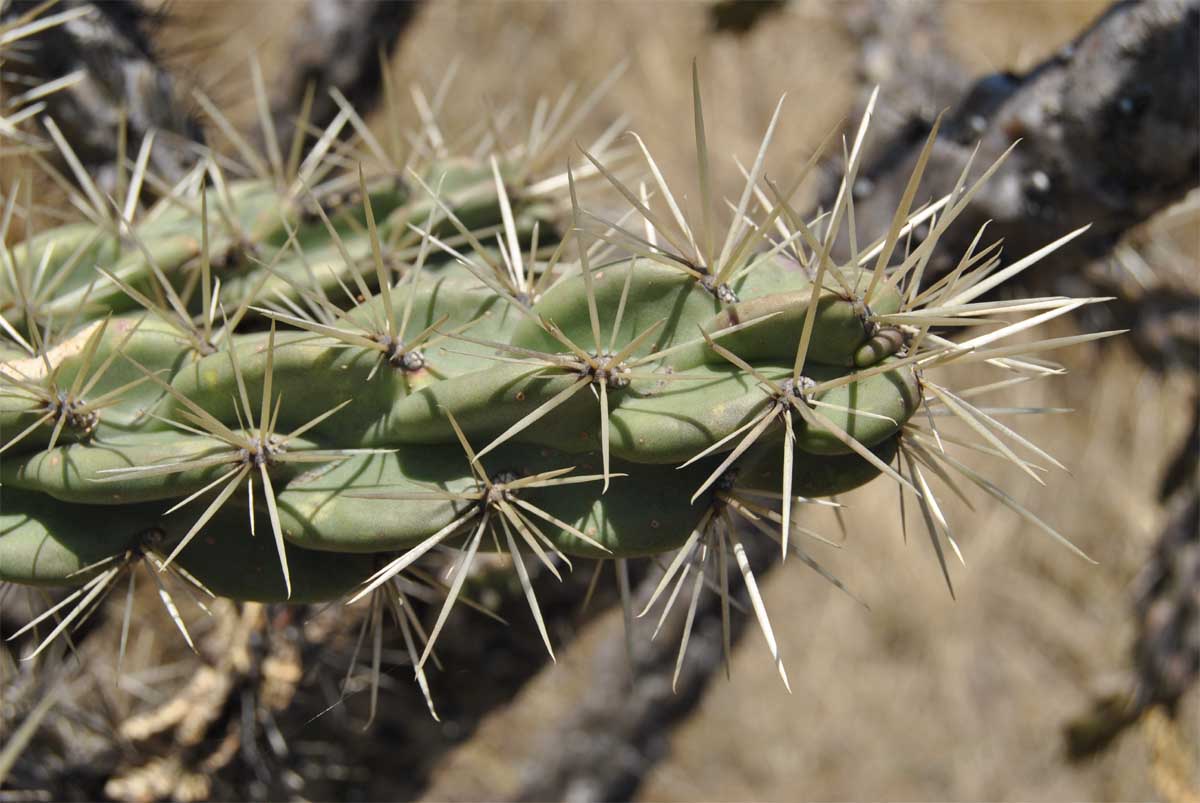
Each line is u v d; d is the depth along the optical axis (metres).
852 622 1.17
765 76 1.18
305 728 0.49
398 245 0.42
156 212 0.44
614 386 0.37
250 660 0.47
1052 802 1.11
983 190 0.45
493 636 0.49
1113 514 1.16
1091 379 1.16
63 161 0.49
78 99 0.48
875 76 0.51
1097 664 1.14
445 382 0.37
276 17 0.90
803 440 0.36
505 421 0.37
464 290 0.39
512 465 0.37
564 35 1.20
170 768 0.47
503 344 0.37
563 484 0.37
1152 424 1.15
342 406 0.38
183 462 0.37
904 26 0.52
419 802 0.53
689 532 0.37
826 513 1.18
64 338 0.40
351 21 0.64
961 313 0.37
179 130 0.50
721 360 0.37
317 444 0.38
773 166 1.16
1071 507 1.17
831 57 1.16
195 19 0.60
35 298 0.41
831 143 0.50
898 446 0.37
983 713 1.15
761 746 1.12
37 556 0.38
